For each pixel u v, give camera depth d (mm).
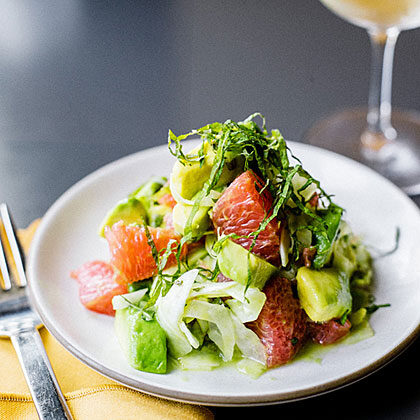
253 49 790
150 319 540
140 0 853
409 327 539
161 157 646
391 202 615
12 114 741
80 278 580
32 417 523
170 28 817
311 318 543
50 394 526
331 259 569
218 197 551
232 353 540
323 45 790
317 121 733
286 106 740
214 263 557
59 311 563
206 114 732
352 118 735
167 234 562
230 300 544
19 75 780
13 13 849
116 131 723
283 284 547
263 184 548
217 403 511
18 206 664
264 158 551
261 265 541
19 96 759
